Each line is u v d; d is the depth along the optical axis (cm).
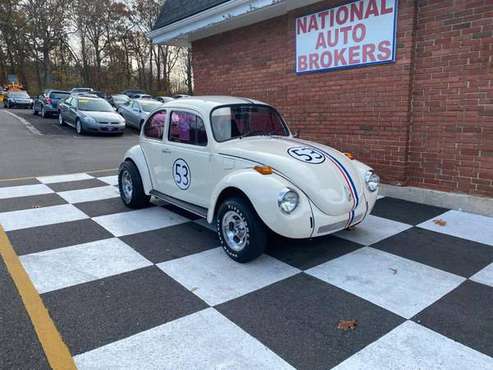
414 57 584
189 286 352
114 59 4888
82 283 357
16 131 1652
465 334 281
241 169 408
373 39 620
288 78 783
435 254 420
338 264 398
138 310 312
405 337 278
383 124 633
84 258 411
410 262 402
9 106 3125
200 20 862
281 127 526
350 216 403
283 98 805
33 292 339
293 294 339
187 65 4909
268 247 443
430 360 254
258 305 321
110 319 299
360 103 660
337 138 709
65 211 576
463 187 562
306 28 723
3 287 348
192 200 485
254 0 719
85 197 656
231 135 463
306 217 368
